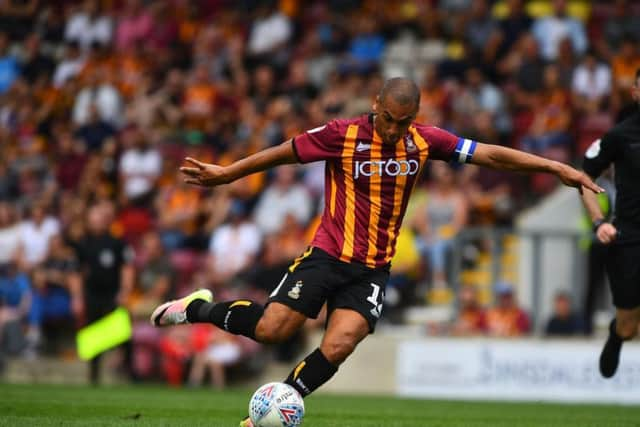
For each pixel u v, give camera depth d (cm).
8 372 5903
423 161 2272
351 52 7262
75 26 8231
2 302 6041
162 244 6025
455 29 7219
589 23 7175
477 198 5688
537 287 5056
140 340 5675
